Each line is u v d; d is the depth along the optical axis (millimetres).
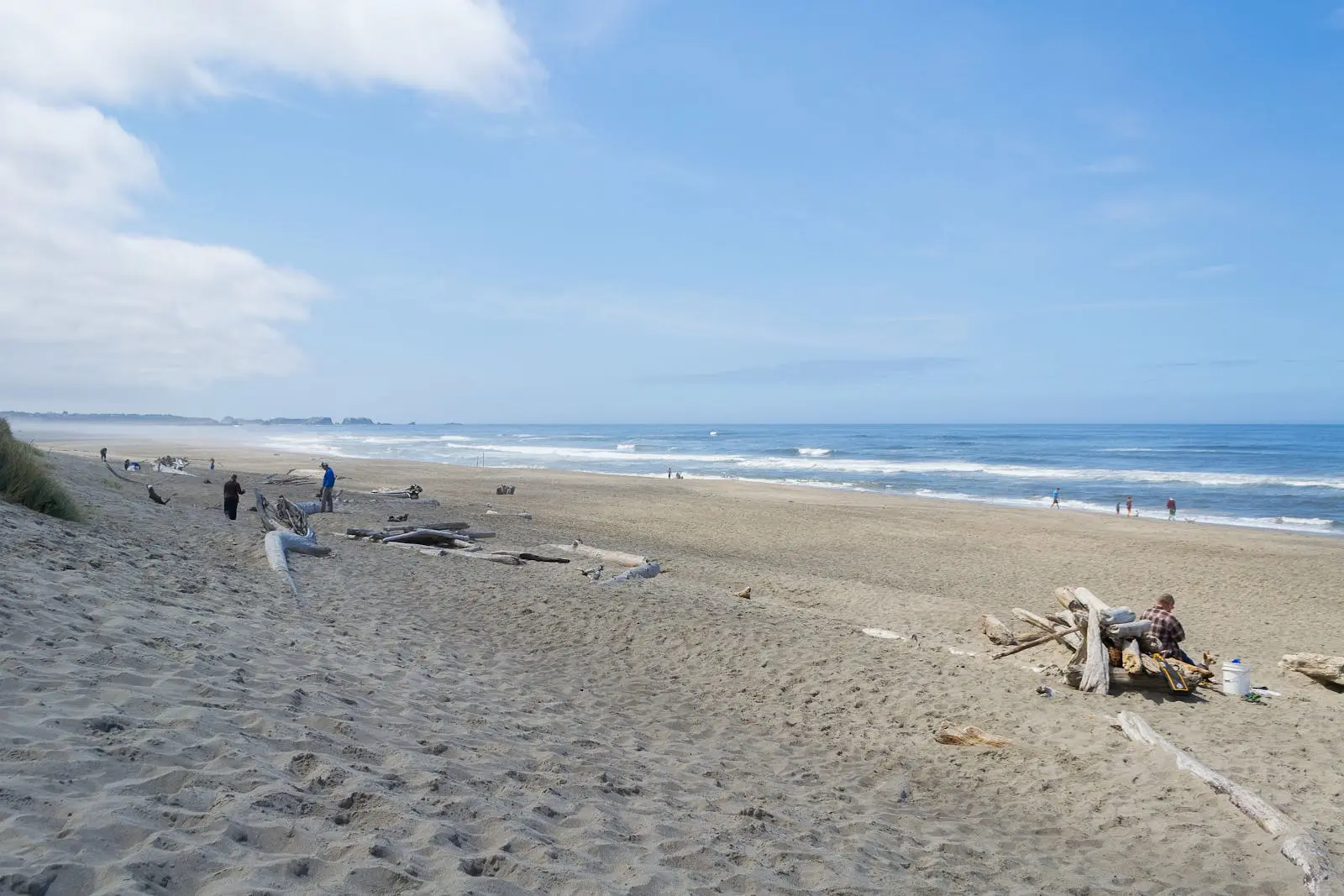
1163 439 122750
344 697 5289
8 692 3857
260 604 8312
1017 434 154000
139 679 4504
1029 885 4461
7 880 2328
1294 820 5621
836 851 4434
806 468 68000
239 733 4020
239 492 19312
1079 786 6234
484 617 10367
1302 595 18016
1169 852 5117
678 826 4320
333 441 119375
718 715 7375
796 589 15500
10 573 6250
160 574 8383
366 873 2885
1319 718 8367
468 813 3781
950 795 6004
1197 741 7504
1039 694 8836
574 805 4301
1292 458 77375
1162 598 9914
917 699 8211
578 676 8117
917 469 66625
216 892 2572
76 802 2930
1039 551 23953
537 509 30375
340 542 16000
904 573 19812
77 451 59688
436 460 72000
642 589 13211
